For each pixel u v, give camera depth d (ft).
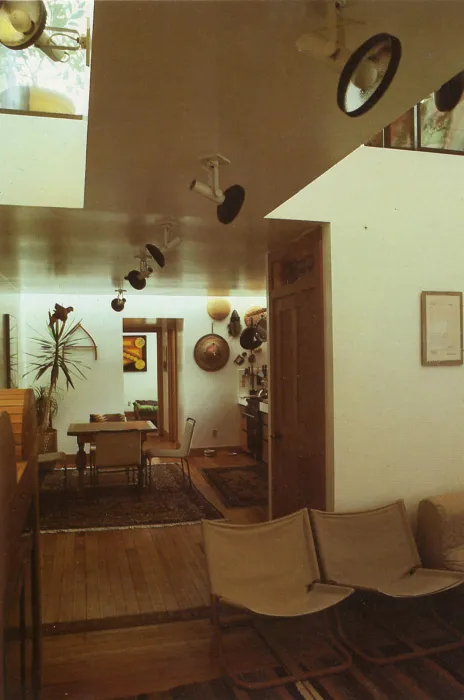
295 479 12.62
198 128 6.03
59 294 24.14
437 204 11.53
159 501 17.92
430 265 11.44
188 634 9.32
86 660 8.43
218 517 16.11
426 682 7.75
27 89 9.27
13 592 4.41
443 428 11.46
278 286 13.57
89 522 15.67
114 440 18.01
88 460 24.27
